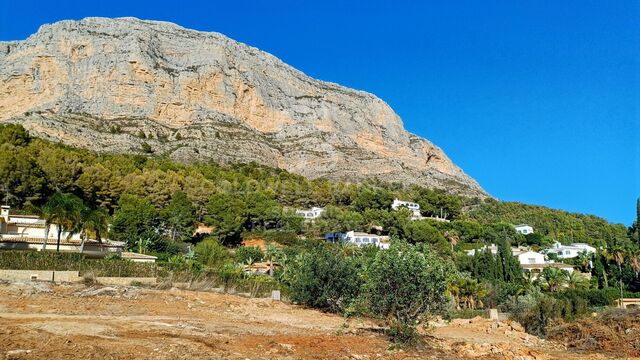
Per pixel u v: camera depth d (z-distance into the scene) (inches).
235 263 3144.7
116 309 1014.4
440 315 890.1
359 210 5502.0
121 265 1696.6
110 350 584.7
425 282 849.5
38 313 877.8
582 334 1232.8
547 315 1429.6
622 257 3548.2
